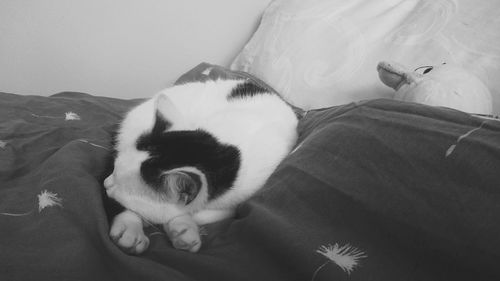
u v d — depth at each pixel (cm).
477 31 79
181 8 111
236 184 61
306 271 43
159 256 50
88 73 110
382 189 46
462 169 44
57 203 53
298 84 94
